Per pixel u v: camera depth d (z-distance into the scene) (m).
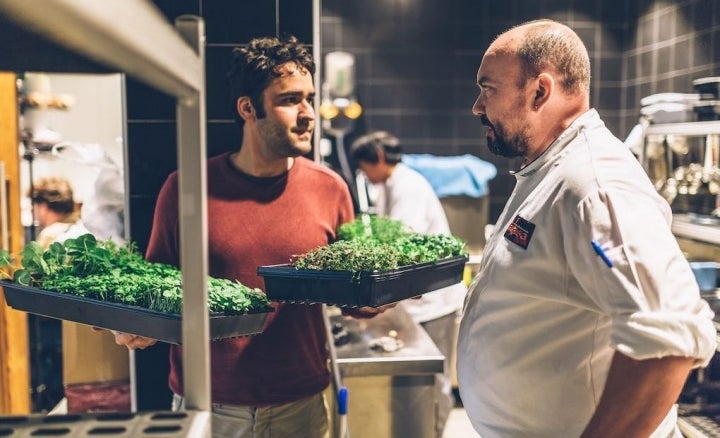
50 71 0.77
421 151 5.11
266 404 1.76
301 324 1.81
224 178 1.83
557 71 1.44
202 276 0.84
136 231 2.29
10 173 2.49
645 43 4.66
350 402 2.47
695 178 3.25
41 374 2.83
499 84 1.48
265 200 1.82
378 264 1.56
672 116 3.30
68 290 1.51
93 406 2.46
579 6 5.00
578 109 1.46
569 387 1.38
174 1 2.21
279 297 1.66
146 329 1.35
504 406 1.48
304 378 1.81
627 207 1.22
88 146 2.36
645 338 1.13
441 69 5.05
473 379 1.55
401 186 3.43
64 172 2.49
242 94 1.75
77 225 2.52
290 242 1.81
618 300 1.18
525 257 1.40
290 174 1.86
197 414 0.85
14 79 2.47
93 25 0.46
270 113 1.71
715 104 3.11
